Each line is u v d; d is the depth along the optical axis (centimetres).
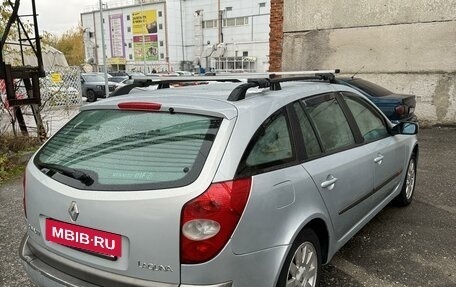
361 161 320
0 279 315
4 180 598
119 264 206
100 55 7656
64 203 219
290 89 288
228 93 259
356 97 363
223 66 6469
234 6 6381
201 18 6781
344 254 350
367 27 1119
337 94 332
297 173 245
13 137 748
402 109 711
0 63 704
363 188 326
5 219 440
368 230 399
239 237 200
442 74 1029
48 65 1195
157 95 264
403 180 435
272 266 219
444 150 756
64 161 240
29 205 247
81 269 218
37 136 793
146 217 196
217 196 194
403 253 351
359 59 1145
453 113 1029
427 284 302
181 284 195
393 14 1073
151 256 197
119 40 7412
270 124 240
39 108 805
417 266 328
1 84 761
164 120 231
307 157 263
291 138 255
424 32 1037
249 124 223
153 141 223
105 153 229
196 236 191
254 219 207
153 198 196
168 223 193
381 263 334
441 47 1020
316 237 264
